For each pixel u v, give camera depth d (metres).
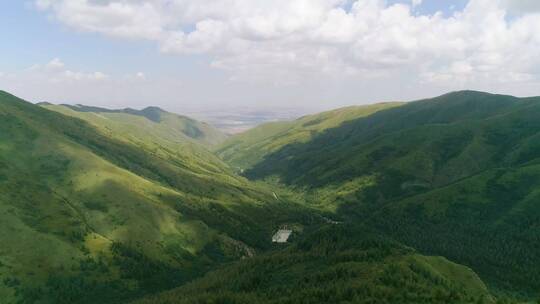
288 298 183.75
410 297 166.75
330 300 174.75
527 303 192.12
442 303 162.50
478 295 186.88
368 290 173.88
